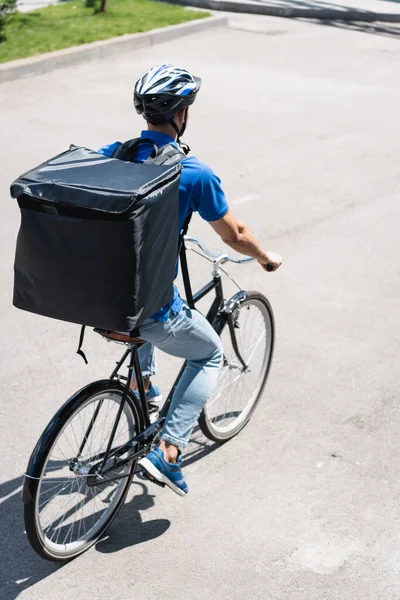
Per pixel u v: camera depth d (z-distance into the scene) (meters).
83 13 14.41
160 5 15.62
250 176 8.28
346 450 4.45
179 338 3.59
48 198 2.99
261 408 4.79
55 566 3.66
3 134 9.14
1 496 4.05
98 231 2.96
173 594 3.52
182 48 13.23
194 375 3.78
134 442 3.75
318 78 12.02
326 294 6.11
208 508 4.02
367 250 6.84
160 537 3.84
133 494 4.11
